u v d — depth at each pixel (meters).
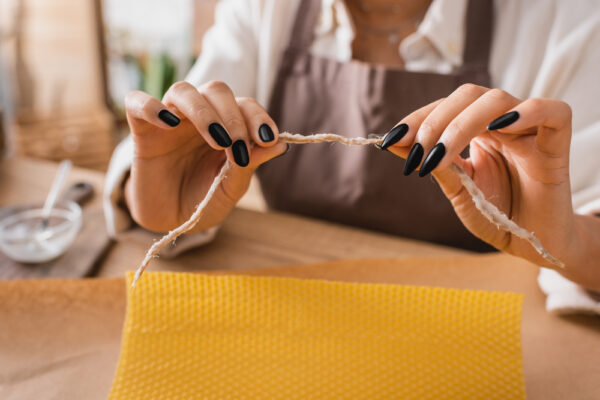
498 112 0.27
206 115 0.28
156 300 0.32
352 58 0.69
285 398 0.30
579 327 0.39
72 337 0.37
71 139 1.73
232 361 0.31
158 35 2.05
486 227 0.35
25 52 1.60
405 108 0.63
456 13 0.61
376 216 0.69
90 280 0.43
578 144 0.54
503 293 0.32
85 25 1.62
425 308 0.32
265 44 0.69
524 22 0.61
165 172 0.38
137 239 0.51
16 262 0.49
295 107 0.69
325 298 0.32
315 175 0.70
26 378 0.33
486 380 0.31
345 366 0.31
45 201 0.63
